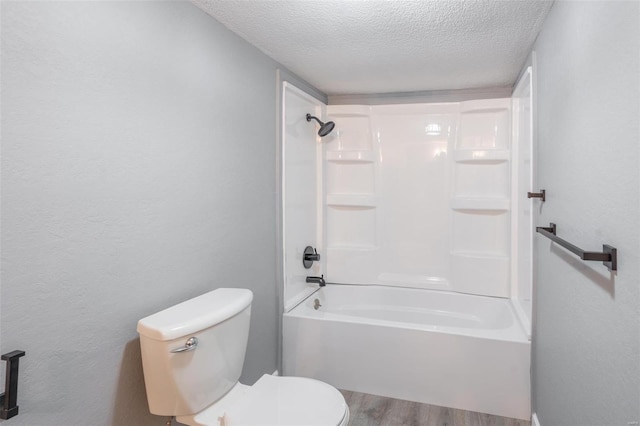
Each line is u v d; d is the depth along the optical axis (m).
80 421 1.14
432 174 3.08
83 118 1.13
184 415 1.37
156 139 1.41
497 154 2.84
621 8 0.94
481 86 2.88
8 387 0.91
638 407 0.86
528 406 2.07
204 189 1.70
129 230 1.30
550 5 1.60
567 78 1.39
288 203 2.60
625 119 0.92
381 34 1.93
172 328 1.25
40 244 1.02
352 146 3.20
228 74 1.87
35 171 1.00
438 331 2.23
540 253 1.88
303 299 2.82
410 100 3.07
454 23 1.79
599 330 1.09
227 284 1.89
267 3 1.61
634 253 0.88
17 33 0.96
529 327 2.14
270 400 1.44
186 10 1.57
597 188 1.10
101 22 1.18
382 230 3.19
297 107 2.73
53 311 1.06
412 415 2.14
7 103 0.94
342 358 2.41
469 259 2.92
